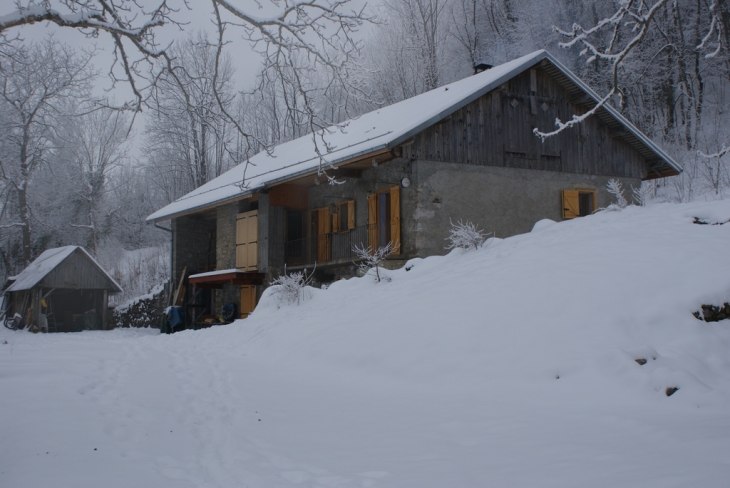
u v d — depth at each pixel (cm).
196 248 2567
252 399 681
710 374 623
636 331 706
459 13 3362
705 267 784
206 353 1130
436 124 1554
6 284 2880
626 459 385
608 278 811
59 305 2844
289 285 1444
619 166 1819
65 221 3703
